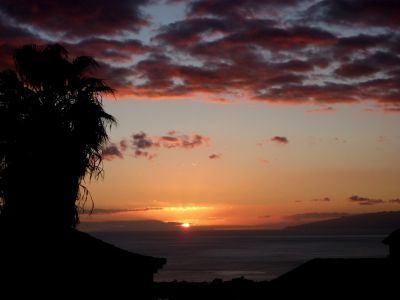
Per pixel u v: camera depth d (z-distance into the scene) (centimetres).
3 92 2359
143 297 1777
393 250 2356
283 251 15412
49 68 2434
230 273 7650
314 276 2228
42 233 1769
